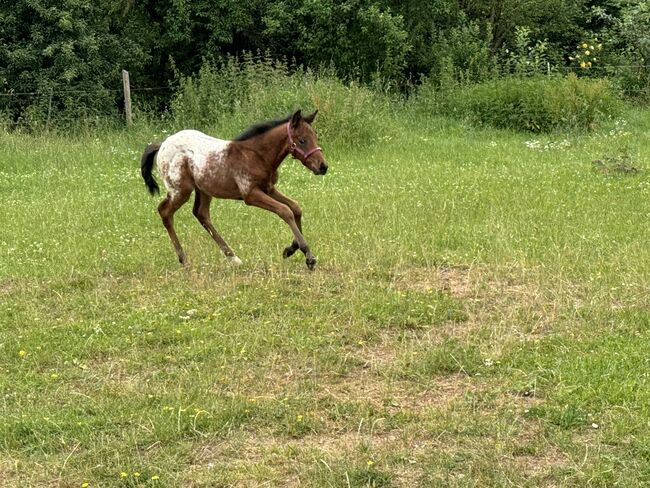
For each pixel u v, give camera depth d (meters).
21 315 8.47
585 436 5.98
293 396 6.62
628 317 7.96
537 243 10.42
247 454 5.88
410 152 17.64
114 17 26.03
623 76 24.77
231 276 9.48
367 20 24.64
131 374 7.14
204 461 5.80
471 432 6.03
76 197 14.04
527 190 13.50
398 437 6.05
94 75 23.72
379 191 13.72
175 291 9.06
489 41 26.95
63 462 5.77
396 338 7.73
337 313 8.33
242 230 11.50
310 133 9.46
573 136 19.31
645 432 5.94
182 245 10.86
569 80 20.59
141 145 18.83
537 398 6.55
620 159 15.30
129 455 5.83
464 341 7.58
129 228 11.84
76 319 8.36
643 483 5.41
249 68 21.52
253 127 9.65
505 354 7.24
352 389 6.79
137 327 7.99
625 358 7.02
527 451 5.79
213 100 20.80
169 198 10.09
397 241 10.54
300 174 15.43
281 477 5.57
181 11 25.34
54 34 23.09
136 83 26.25
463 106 21.53
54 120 21.69
